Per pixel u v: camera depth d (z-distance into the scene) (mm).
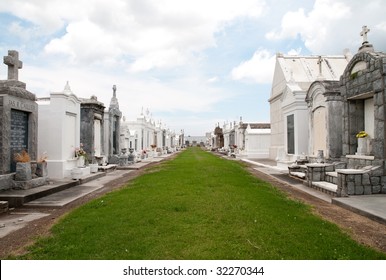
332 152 13961
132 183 12562
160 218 6324
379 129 9617
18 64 11688
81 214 7160
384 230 5965
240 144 36969
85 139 18016
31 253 4797
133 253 4535
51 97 13930
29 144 12031
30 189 10445
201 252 4539
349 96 11797
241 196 8570
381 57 9617
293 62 26562
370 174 9328
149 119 40562
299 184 12594
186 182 11398
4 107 10359
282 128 25844
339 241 5059
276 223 5988
